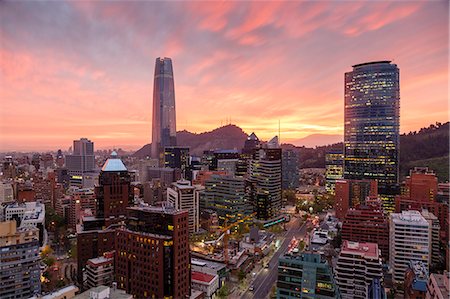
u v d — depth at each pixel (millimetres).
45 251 198000
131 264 127188
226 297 143875
